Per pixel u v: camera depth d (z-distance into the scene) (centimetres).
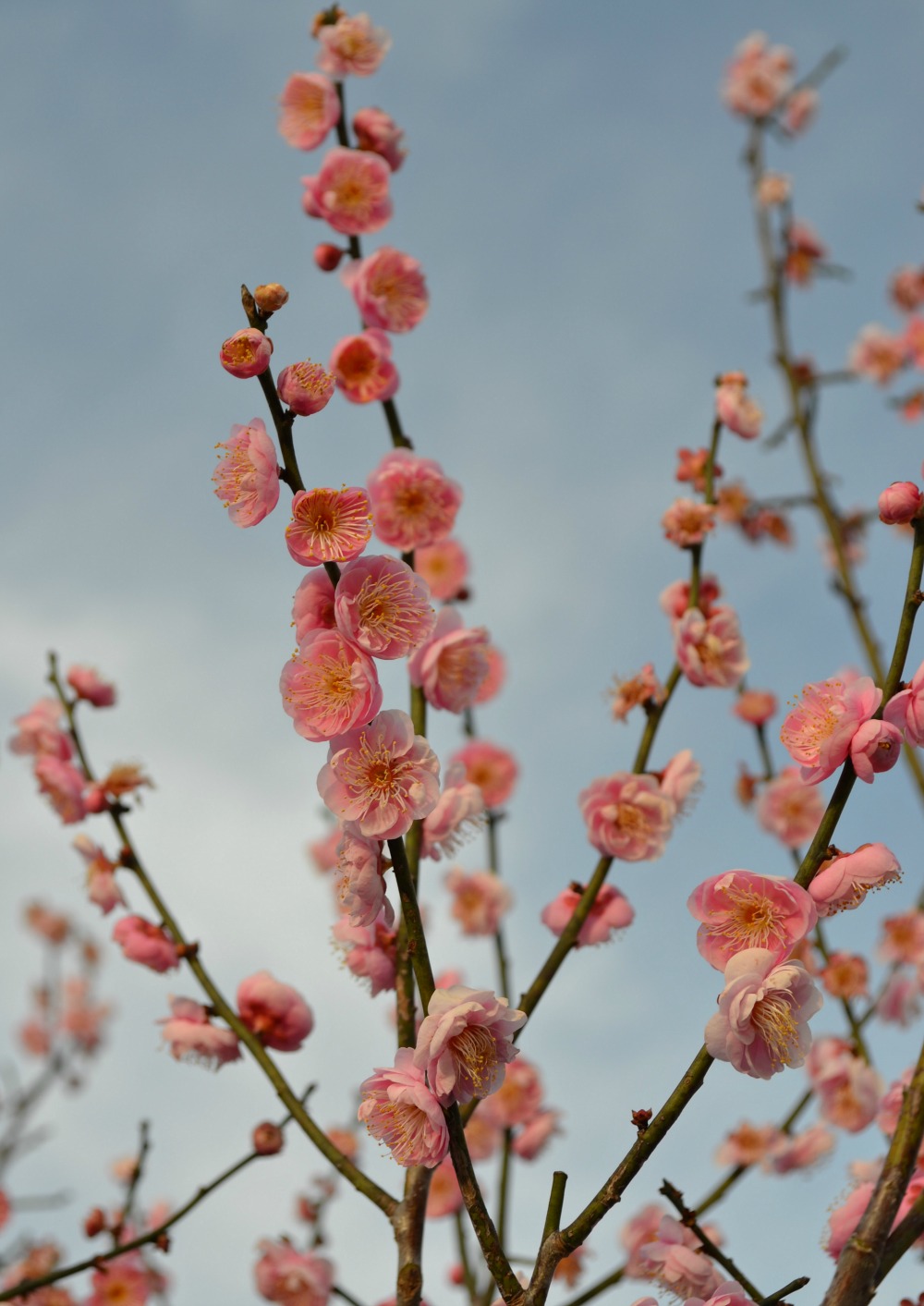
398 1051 100
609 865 117
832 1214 108
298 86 128
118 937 117
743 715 165
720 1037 97
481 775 153
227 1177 115
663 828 117
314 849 179
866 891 99
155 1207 160
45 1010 274
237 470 101
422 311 124
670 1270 108
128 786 121
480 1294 123
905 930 158
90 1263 114
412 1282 106
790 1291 102
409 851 114
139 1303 129
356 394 122
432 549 161
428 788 100
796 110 233
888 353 248
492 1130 151
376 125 127
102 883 118
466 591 160
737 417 127
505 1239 123
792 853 155
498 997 99
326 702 99
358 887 100
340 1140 164
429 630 99
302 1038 115
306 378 101
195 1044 114
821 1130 138
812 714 101
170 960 117
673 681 121
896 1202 99
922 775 137
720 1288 102
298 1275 123
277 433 101
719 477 129
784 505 182
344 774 100
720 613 121
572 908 118
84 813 121
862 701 100
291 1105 112
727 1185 135
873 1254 98
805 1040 98
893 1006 156
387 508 120
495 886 145
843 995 139
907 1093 100
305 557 99
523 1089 146
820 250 208
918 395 219
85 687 125
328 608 100
